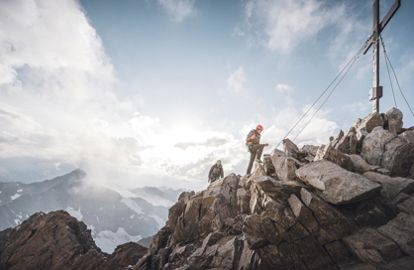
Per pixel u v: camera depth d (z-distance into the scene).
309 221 9.45
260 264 10.48
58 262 31.89
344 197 8.97
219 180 21.28
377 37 16.48
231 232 15.80
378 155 12.43
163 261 18.56
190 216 19.86
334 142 14.81
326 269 9.04
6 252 33.34
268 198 10.40
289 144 16.47
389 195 9.70
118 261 30.67
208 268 12.72
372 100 16.52
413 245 7.75
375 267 7.66
